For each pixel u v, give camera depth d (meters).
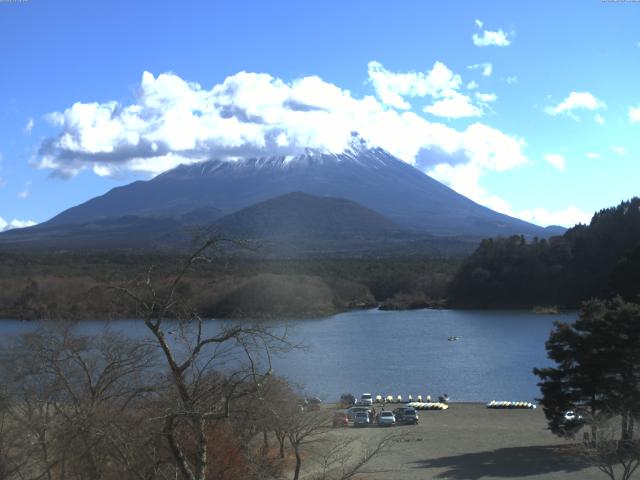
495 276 179.25
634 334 37.34
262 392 18.41
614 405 36.56
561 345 39.38
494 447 40.47
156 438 17.83
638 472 31.34
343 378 76.94
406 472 33.22
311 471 28.83
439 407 60.66
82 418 17.66
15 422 20.59
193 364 17.41
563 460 35.19
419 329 129.75
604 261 167.62
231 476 21.05
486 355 97.31
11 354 21.22
